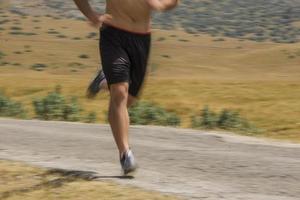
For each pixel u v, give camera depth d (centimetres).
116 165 1424
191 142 1839
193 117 3562
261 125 3425
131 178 1272
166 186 1211
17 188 1201
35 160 1487
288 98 4209
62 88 5506
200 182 1255
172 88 4819
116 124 1230
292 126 3269
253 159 1516
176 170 1369
